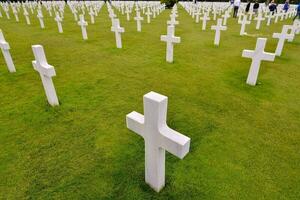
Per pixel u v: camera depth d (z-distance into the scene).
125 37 9.27
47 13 18.73
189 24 13.39
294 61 6.06
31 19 15.32
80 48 7.41
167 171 2.28
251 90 4.23
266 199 1.99
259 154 2.55
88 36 9.52
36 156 2.52
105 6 26.39
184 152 1.49
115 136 2.85
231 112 3.46
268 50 7.30
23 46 7.73
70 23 13.48
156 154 1.71
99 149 2.62
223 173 2.27
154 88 4.29
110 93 4.07
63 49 7.29
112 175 2.23
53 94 3.48
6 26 12.42
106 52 6.89
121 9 19.97
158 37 9.25
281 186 2.13
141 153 2.54
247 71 5.21
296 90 4.25
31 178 2.22
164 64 5.70
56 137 2.85
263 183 2.16
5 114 3.42
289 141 2.79
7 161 2.45
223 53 6.79
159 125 1.52
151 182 2.01
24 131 2.99
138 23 10.59
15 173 2.29
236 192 2.05
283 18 16.62
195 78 4.79
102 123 3.14
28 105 3.67
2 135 2.90
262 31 11.07
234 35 9.91
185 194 2.01
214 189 2.08
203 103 3.73
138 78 4.78
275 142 2.77
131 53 6.75
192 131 2.97
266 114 3.41
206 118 3.28
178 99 3.86
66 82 4.57
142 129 1.69
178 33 10.30
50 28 11.70
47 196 2.02
